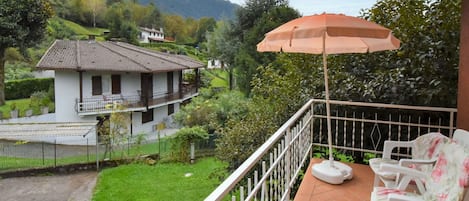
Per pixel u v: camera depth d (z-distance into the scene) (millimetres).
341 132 4883
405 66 4570
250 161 1664
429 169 2697
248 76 17047
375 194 2418
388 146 3180
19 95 19688
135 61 17203
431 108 3613
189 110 16219
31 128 12891
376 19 5395
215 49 23766
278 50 3174
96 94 16250
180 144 12664
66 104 16078
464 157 2074
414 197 2295
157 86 18531
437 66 4188
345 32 2689
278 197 2656
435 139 2859
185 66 19719
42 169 11188
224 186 1305
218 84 23969
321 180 3592
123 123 14461
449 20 4336
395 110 4422
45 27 19297
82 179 10812
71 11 28641
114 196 9102
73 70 15453
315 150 5039
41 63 15586
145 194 9188
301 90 5918
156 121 18594
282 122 6156
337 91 4918
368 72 5281
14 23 17062
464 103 2971
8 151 13188
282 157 2740
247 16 20547
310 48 3771
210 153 13195
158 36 34875
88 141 15102
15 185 10180
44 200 9047
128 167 11891
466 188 1944
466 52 2930
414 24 4660
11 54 20750
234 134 6848
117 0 32781
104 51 18219
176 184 9969
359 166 4086
